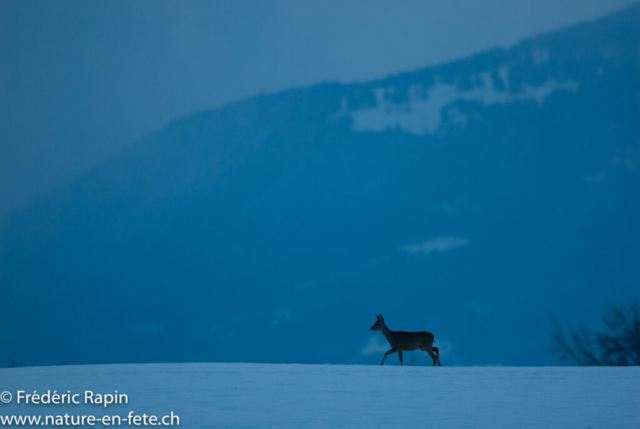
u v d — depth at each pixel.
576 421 16.89
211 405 20.50
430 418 17.62
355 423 16.88
